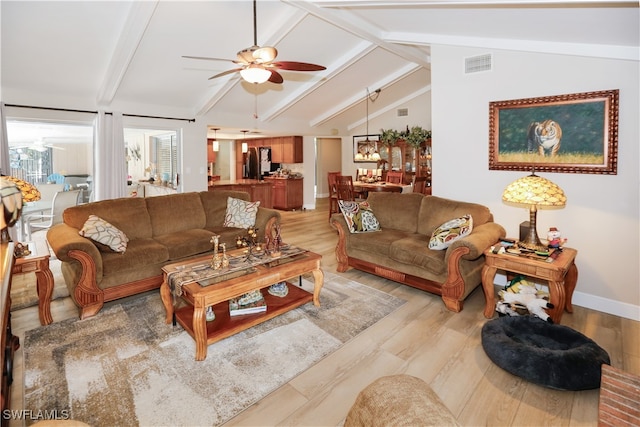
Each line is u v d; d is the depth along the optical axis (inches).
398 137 329.4
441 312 125.0
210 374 89.9
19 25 135.6
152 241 148.0
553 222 135.5
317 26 171.0
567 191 131.2
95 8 132.2
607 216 123.9
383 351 100.7
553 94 131.6
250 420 75.2
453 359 96.7
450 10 125.6
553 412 77.2
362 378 88.8
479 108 151.0
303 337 107.9
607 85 120.3
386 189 269.7
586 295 130.6
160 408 77.9
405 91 314.3
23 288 146.2
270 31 161.2
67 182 320.5
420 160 321.1
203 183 256.1
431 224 156.3
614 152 120.2
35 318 119.2
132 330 111.3
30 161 311.6
